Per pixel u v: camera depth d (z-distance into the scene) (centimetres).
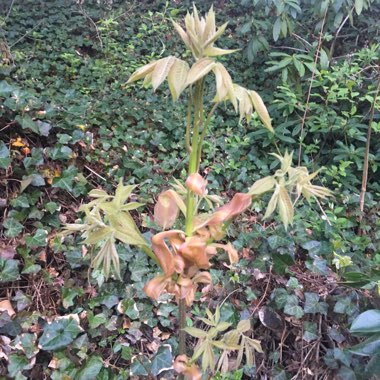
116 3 302
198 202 65
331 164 180
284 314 121
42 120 136
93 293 119
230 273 127
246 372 116
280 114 190
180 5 296
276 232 130
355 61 200
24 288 117
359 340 115
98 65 224
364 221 152
